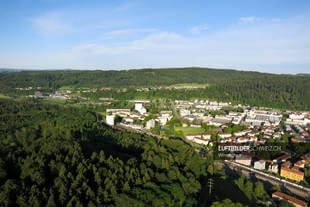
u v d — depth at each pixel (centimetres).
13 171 13475
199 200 14525
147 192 12162
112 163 14762
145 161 16762
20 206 10600
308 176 19038
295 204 14675
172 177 14775
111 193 12181
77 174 13150
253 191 16325
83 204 11288
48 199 11138
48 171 13450
